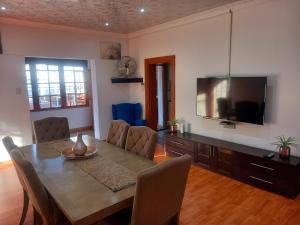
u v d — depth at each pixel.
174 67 4.70
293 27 2.96
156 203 1.51
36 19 4.24
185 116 4.59
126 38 5.82
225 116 3.70
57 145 2.80
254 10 3.32
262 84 3.19
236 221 2.42
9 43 4.21
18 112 4.41
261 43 3.29
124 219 1.80
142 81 5.61
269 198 2.86
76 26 4.84
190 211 2.61
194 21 4.13
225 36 3.72
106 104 5.68
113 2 3.36
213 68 3.96
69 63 6.48
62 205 1.49
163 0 3.32
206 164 3.78
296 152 3.08
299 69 2.96
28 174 1.64
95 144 2.80
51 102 6.41
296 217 2.47
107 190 1.68
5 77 4.22
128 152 2.50
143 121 5.30
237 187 3.16
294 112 3.05
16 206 2.76
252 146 3.52
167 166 1.47
